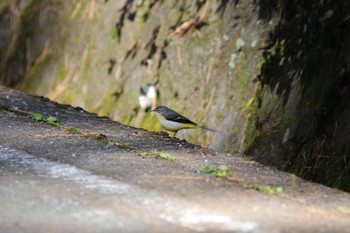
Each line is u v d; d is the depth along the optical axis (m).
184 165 10.42
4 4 27.91
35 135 12.12
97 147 11.41
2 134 12.04
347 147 13.09
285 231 7.35
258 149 15.26
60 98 22.84
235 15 17.72
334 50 14.50
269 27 16.70
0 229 7.18
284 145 14.62
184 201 8.35
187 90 18.36
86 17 23.61
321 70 14.62
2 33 27.33
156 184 9.12
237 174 10.06
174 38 19.41
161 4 20.48
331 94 14.04
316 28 15.23
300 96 14.81
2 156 10.49
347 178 12.70
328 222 7.80
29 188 8.77
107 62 21.56
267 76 16.09
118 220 7.54
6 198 8.31
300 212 8.16
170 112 14.24
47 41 25.09
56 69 24.03
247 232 7.26
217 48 17.97
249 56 16.89
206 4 18.92
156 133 13.30
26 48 25.86
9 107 14.30
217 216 7.78
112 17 22.17
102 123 14.08
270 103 15.59
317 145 13.77
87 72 22.33
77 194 8.54
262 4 17.06
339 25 14.59
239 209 8.11
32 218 7.56
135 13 21.25
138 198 8.41
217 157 11.30
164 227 7.34
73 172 9.66
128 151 11.24
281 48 16.06
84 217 7.63
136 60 20.44
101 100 21.09
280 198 8.79
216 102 17.25
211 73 17.84
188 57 18.77
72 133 12.48
